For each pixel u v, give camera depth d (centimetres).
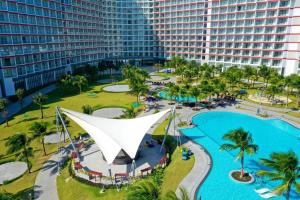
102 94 8256
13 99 7450
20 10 8331
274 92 6456
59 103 7181
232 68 9312
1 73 7531
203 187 2981
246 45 10844
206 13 12400
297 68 9394
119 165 3603
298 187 2142
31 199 2962
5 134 4928
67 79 8456
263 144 4300
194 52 13362
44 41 9675
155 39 15388
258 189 2930
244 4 10531
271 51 10106
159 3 14462
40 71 9425
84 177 3312
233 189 2938
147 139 4462
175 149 4059
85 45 13025
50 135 4822
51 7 10081
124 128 3775
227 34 11362
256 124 5244
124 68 10925
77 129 5112
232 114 5872
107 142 3538
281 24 9612
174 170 3384
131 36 15788
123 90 8781
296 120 5372
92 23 13600
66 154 4053
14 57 7919
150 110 6253
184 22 13450
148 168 3362
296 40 9275
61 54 10975
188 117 5656
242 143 2978
